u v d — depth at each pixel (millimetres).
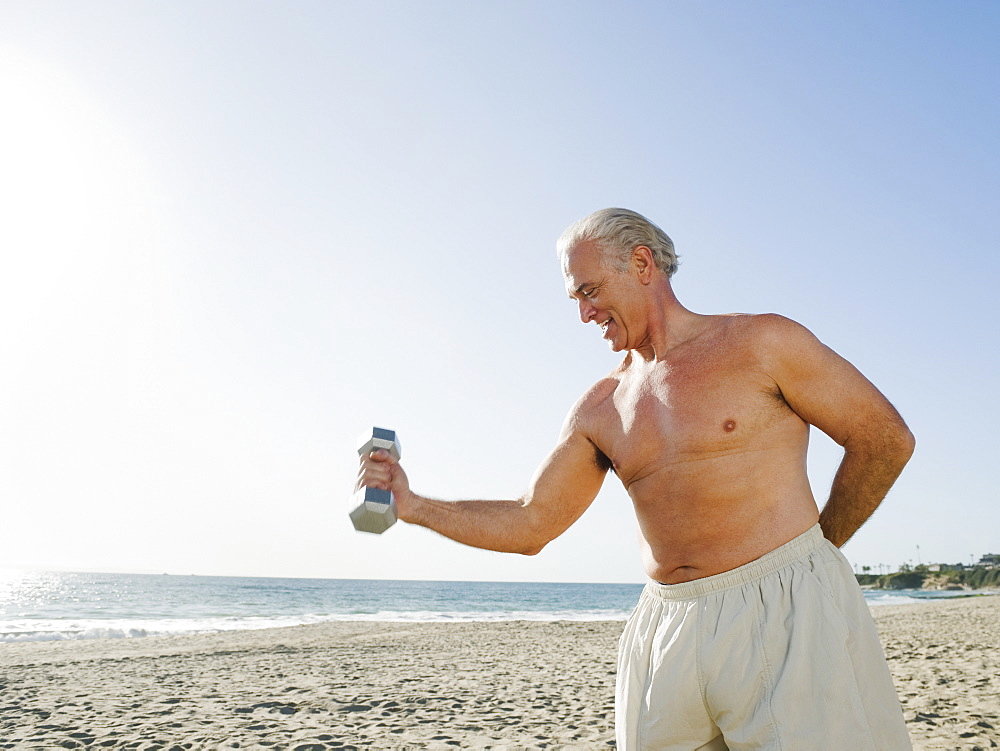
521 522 1993
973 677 7738
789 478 1644
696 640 1574
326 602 48188
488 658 11766
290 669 10172
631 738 1666
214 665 10711
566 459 2004
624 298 1815
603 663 10977
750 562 1585
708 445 1639
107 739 5465
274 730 5781
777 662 1487
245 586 77750
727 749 1585
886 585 110688
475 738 5445
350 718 6301
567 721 6082
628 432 1808
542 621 23641
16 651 13320
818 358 1624
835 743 1411
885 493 1678
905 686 7109
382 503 1591
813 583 1541
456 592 78500
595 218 1865
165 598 49406
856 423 1606
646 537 1775
